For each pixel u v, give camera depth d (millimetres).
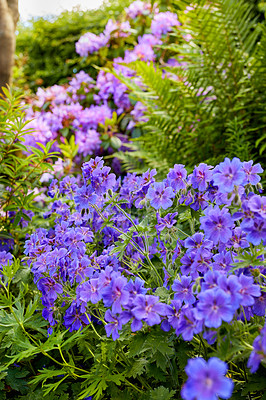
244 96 1420
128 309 571
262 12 1927
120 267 758
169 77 1769
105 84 1986
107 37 2205
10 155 1061
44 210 1134
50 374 691
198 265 631
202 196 701
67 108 1881
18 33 4051
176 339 670
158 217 707
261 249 593
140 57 1925
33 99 2164
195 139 1482
